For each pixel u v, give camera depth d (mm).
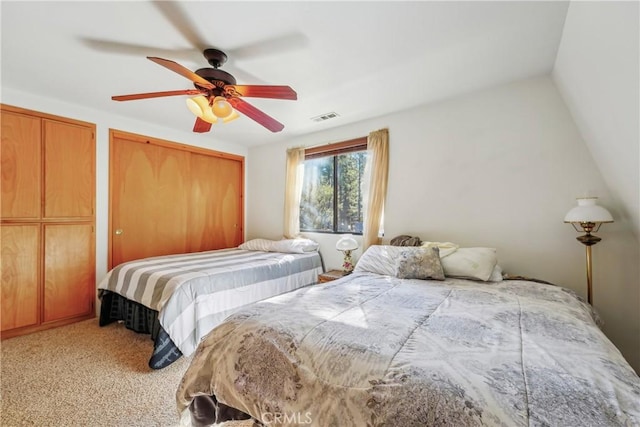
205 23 1641
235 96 1990
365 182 3238
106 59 2029
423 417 742
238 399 1097
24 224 2611
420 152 2869
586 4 1295
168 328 2051
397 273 2230
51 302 2750
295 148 4004
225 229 4391
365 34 1746
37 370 1979
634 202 1709
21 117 2586
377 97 2656
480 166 2525
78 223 2932
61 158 2818
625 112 1357
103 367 2021
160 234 3621
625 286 1970
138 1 1472
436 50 1923
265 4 1492
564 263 2162
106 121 3121
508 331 1155
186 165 3900
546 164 2230
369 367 923
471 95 2572
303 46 1869
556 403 718
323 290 1776
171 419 1527
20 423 1472
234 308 2512
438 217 2746
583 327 1208
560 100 2184
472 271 2125
